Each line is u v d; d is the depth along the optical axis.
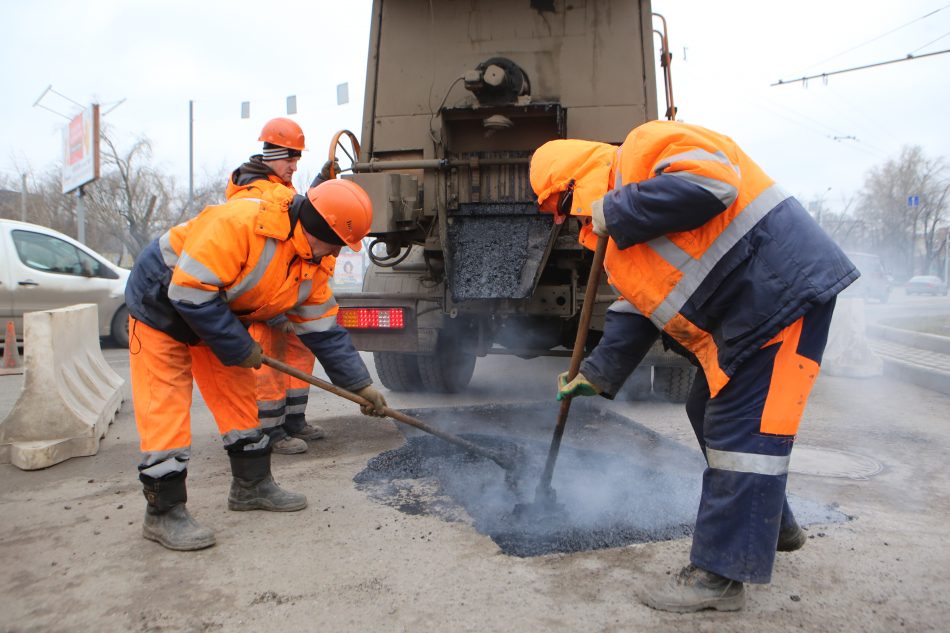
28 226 8.80
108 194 30.53
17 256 8.57
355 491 3.48
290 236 2.81
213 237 2.62
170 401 2.82
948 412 5.32
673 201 2.09
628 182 2.30
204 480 3.69
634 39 5.31
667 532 2.90
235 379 3.12
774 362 2.15
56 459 4.00
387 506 3.26
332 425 4.91
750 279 2.16
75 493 3.49
